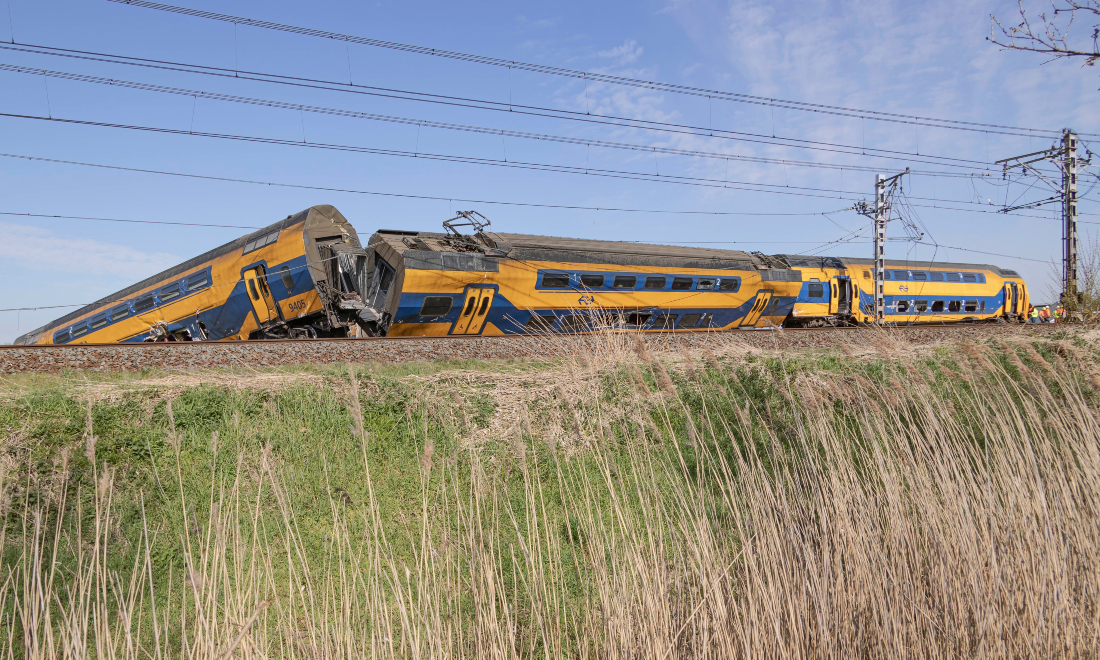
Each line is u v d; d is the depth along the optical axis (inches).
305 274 623.2
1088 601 195.2
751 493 208.8
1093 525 215.8
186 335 676.7
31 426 262.5
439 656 165.3
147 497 245.6
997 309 1216.8
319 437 290.8
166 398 293.9
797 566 184.4
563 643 198.7
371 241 684.1
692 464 280.1
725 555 197.5
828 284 1003.9
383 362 421.4
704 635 166.6
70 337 721.6
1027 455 232.2
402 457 290.4
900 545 195.2
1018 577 193.6
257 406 302.8
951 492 211.5
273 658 171.2
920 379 267.0
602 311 659.4
